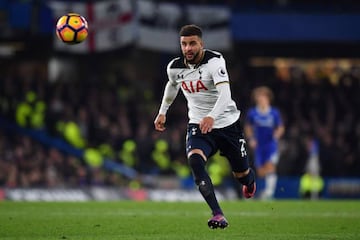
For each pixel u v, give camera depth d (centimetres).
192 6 7862
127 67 8919
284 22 8306
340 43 8912
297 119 8225
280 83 8769
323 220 3781
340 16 8412
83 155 7562
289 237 2959
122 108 8012
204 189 2823
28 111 7719
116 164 7412
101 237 2923
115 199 6450
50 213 4125
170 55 9050
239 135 3117
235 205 4934
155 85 8925
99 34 7631
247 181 3247
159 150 7488
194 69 2983
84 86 8206
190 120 3061
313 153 7212
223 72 2928
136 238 2886
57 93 7875
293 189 7075
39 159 7062
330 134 8056
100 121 7625
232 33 8200
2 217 3819
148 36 7631
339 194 7119
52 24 7731
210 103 3016
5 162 6962
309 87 8750
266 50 9238
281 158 7594
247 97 8650
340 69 9494
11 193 6194
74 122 7700
